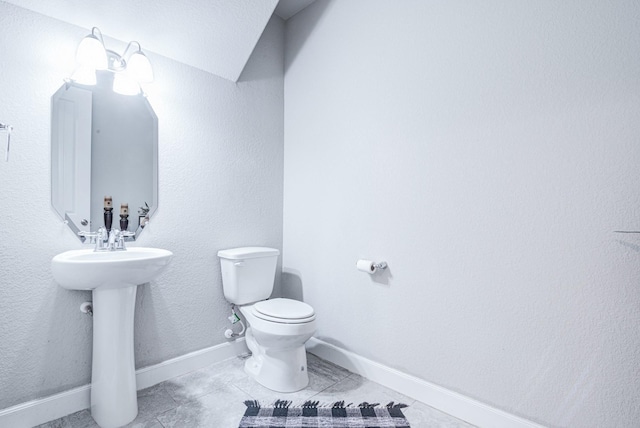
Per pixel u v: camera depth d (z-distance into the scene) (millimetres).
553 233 1337
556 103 1328
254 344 2023
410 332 1786
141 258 1410
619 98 1196
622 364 1192
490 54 1501
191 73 2016
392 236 1867
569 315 1300
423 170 1734
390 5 1881
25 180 1464
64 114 1571
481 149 1530
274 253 2211
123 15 1659
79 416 1555
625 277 1188
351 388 1852
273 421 1529
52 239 1536
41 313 1505
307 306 1915
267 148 2438
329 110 2213
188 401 1687
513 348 1435
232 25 1924
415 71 1768
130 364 1546
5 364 1422
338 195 2154
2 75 1405
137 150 1805
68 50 1573
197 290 2049
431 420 1561
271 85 2461
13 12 1432
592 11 1246
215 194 2133
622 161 1192
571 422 1292
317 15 2303
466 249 1578
